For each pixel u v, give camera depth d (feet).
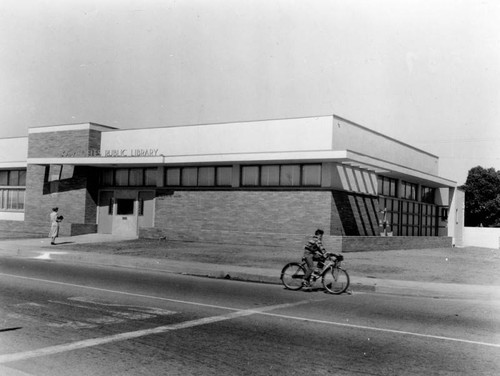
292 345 24.38
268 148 84.89
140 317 30.07
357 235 86.22
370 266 60.13
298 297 40.24
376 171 92.68
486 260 76.13
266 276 49.88
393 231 103.81
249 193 85.46
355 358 22.40
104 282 44.91
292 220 81.20
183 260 62.75
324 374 20.03
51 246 79.00
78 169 102.22
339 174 81.10
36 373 19.45
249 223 85.15
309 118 81.76
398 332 27.81
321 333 27.09
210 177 90.58
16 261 61.16
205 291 41.68
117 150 100.48
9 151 119.03
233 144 88.28
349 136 85.40
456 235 126.62
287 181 82.79
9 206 118.52
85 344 23.68
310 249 43.88
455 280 50.98
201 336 25.72
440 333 27.78
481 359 22.57
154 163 90.94
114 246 79.20
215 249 75.36
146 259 63.16
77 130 102.63
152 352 22.58
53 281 44.42
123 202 100.01
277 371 20.27
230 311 32.81
